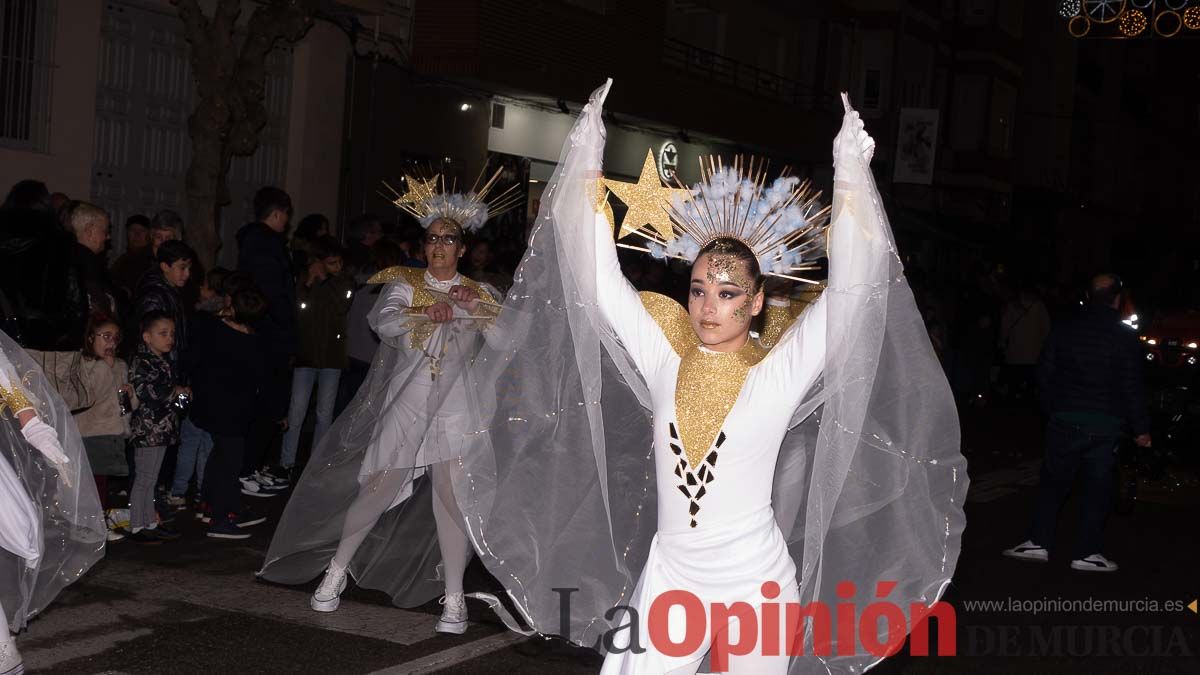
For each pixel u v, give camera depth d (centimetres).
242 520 768
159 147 1275
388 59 1548
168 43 1273
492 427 456
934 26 3055
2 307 674
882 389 388
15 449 509
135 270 956
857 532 396
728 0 2356
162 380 724
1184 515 1073
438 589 627
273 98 1407
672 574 374
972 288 1769
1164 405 1249
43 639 550
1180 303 4653
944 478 389
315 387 1159
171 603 614
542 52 1716
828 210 386
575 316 403
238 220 1376
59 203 879
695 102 2119
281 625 589
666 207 396
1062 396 827
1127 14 2139
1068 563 852
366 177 1529
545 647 576
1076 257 4256
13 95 1104
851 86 2795
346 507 627
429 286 612
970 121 3350
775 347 373
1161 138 5128
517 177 1800
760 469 368
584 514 444
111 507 798
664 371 381
